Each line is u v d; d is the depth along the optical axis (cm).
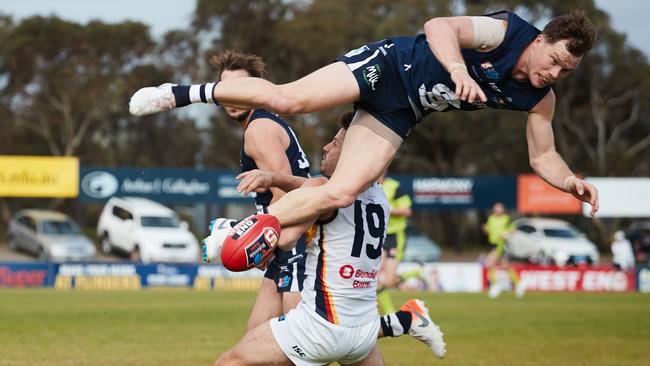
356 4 7181
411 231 5703
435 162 7800
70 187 4997
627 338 2095
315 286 915
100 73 7419
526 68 906
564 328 2327
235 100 883
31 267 3991
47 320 2381
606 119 8269
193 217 8550
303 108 884
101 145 8456
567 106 8006
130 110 896
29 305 2875
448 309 2942
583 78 7906
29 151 7794
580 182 982
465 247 8469
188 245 5494
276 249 920
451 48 862
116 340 1958
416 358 1719
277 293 1138
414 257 5538
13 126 7669
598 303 3306
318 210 891
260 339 924
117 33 7356
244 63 1158
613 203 5462
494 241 3778
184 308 2841
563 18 877
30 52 7325
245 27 7231
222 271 4069
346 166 904
